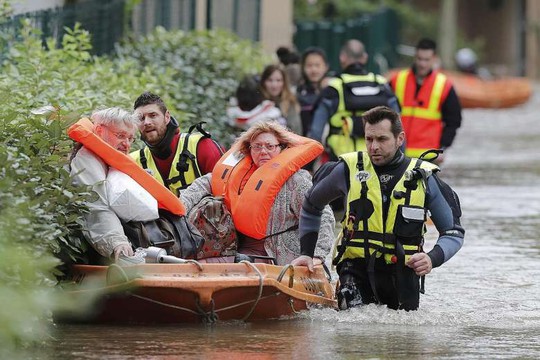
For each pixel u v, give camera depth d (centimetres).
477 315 2184
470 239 3183
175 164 2320
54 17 3344
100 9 3766
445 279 2566
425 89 3681
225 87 4038
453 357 1822
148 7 4528
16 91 2419
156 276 1992
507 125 8238
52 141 2045
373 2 12006
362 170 2131
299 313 2130
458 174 5016
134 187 2081
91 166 2077
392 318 2119
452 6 12088
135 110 2309
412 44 12912
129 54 3953
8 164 1848
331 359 1791
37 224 1866
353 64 3312
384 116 2109
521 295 2389
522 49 14150
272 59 5009
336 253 2228
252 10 5759
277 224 2208
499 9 14225
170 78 3400
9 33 2931
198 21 5281
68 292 1988
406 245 2117
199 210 2178
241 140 2247
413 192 2116
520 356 1836
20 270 1650
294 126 3431
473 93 9850
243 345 1878
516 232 3322
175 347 1853
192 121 3522
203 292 1998
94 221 2066
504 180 4759
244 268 2055
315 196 2139
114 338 1916
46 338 1869
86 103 2542
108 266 2008
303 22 7981
